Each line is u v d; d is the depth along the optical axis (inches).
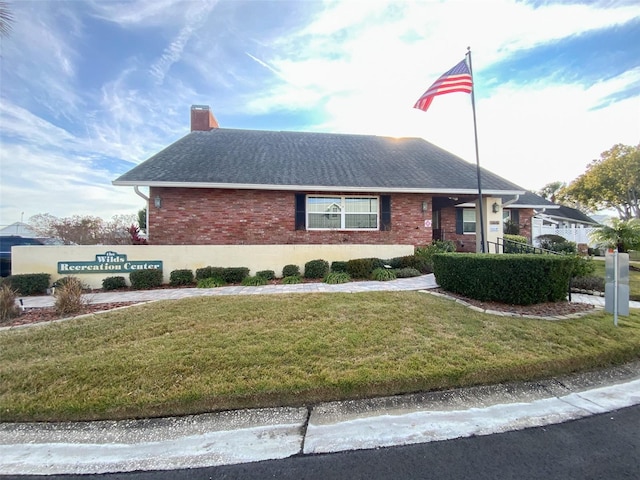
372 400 127.2
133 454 97.7
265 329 187.0
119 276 366.0
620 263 198.7
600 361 156.0
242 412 120.2
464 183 487.2
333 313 215.0
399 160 562.6
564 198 1387.8
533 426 109.5
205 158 489.7
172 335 180.2
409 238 499.2
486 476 86.0
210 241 457.7
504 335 177.0
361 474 87.4
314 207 485.4
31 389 127.6
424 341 168.4
